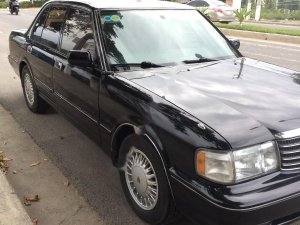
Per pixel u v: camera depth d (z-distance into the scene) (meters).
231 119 2.87
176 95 3.26
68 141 5.14
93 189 4.02
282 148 2.77
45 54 5.14
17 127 5.58
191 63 4.11
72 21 4.71
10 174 4.30
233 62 4.23
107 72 3.80
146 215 3.39
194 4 23.45
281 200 2.64
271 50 13.35
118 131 3.58
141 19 4.35
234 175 2.64
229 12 22.72
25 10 35.62
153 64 3.97
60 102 4.84
